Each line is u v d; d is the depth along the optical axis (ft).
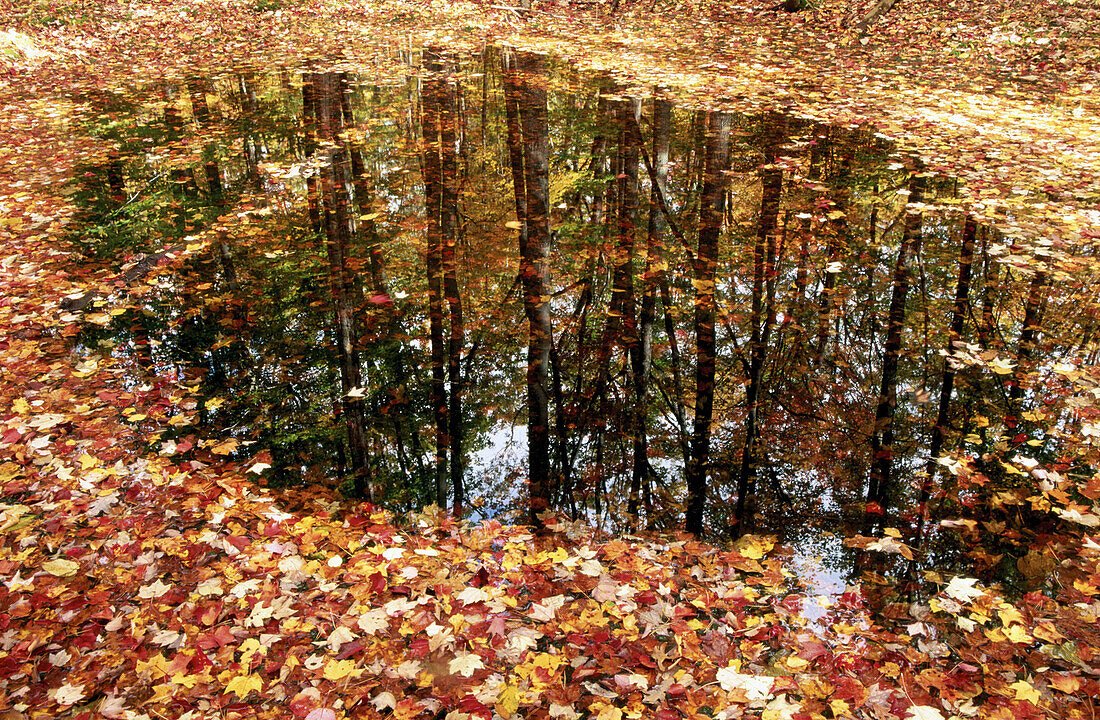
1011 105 28.96
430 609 8.64
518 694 7.41
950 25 43.75
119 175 24.73
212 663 7.75
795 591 9.30
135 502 10.57
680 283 17.72
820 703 7.39
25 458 11.33
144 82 37.70
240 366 14.48
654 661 7.90
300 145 27.55
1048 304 15.87
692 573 9.61
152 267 18.38
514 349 15.35
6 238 19.67
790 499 11.32
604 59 40.01
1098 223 18.83
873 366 14.40
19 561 9.26
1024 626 8.40
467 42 46.16
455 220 21.13
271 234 20.25
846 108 29.25
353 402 13.57
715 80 34.35
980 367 14.03
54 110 32.65
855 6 49.24
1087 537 9.71
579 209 21.83
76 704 7.22
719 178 23.26
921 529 10.41
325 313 16.46
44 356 14.39
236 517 10.45
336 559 9.57
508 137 27.84
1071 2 43.52
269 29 51.06
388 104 32.35
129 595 8.77
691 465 12.22
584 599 8.99
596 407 13.75
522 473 11.96
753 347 15.28
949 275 17.26
